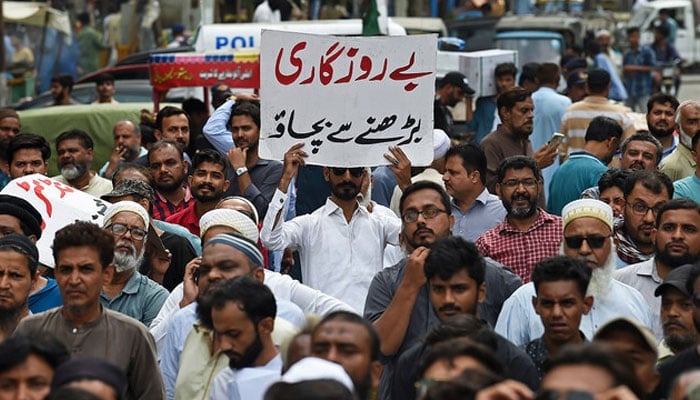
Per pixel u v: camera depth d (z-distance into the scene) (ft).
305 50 54.39
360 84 54.39
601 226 46.37
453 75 86.69
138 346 42.22
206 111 80.94
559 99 88.43
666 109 72.79
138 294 49.75
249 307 37.91
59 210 55.26
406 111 54.39
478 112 94.63
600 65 134.82
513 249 53.83
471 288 41.19
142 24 158.61
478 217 57.41
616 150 69.56
